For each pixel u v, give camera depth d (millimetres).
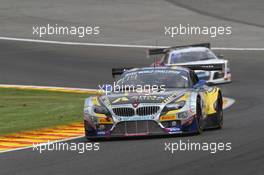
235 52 108625
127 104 41438
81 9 146125
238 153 34656
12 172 31969
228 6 149375
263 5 150250
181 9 146250
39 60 102500
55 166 33156
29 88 81938
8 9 145875
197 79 47375
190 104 41750
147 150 36875
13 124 53406
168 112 41156
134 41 119188
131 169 31281
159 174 29859
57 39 120562
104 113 41562
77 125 52500
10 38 120562
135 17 139500
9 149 40500
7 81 87562
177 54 85812
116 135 41438
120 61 101688
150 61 101438
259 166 30875
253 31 126688
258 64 97938
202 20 135875
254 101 66625
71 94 76500
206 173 29688
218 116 46312
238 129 45344
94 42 118562
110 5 150125
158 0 155250
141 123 41188
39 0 154500
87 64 99312
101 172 30875
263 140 39062
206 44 89125
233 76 88938
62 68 96375
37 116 58406
